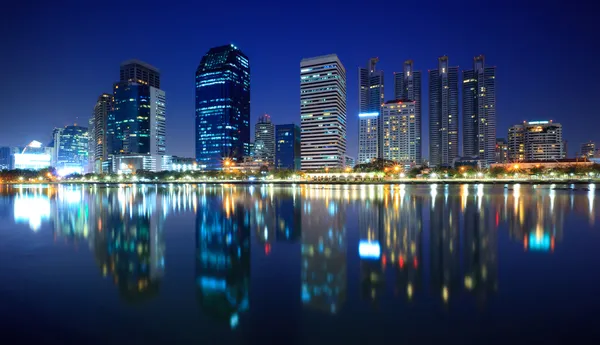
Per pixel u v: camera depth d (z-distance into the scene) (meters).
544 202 50.12
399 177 188.62
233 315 10.41
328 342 8.70
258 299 11.74
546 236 23.27
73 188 128.00
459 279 13.84
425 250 19.11
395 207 43.69
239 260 17.03
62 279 13.98
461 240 21.95
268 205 48.12
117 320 10.08
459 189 98.00
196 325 9.74
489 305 11.08
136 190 107.81
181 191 97.62
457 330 9.36
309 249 19.52
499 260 16.83
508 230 25.78
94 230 26.77
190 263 16.47
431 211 38.72
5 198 67.94
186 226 28.61
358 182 165.12
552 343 8.65
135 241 22.09
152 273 14.82
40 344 8.71
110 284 13.34
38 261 16.89
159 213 38.72
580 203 48.22
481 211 38.47
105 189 116.94
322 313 10.56
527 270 15.05
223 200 58.97
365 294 12.16
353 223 29.72
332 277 14.17
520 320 9.97
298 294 12.22
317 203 50.91
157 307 11.05
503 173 173.38
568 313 10.42
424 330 9.38
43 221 32.25
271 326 9.67
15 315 10.45
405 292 12.37
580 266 15.68
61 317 10.30
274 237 23.30
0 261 16.84
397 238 22.72
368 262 16.56
